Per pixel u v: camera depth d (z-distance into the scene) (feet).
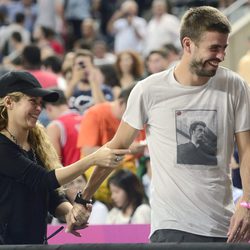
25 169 45.01
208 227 44.62
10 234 45.39
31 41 132.26
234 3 104.42
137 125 45.55
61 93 71.31
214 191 44.78
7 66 110.73
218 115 44.88
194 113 44.91
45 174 45.06
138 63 86.69
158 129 45.27
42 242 46.39
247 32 99.40
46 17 143.74
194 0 114.32
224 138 45.01
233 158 62.75
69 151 69.87
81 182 61.82
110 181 64.34
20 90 45.37
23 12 144.05
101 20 150.92
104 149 45.11
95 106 69.00
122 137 45.96
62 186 48.39
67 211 47.34
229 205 45.32
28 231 45.70
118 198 64.08
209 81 45.03
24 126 45.65
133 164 68.59
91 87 80.79
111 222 64.13
